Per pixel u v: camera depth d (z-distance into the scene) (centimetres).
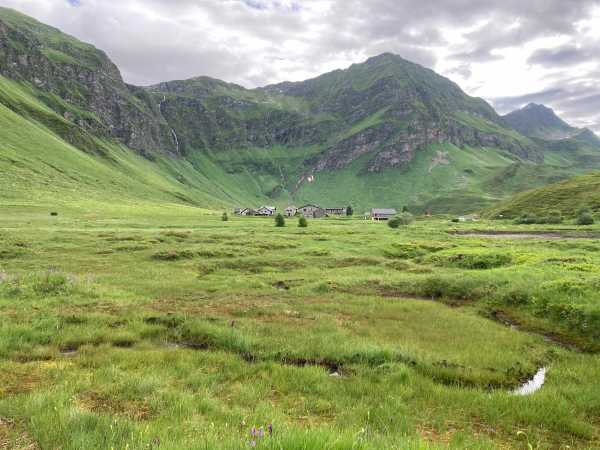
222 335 1454
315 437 548
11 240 4269
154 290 2448
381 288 2788
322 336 1520
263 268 3791
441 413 918
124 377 995
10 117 19800
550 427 870
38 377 983
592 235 9138
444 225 13125
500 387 1154
